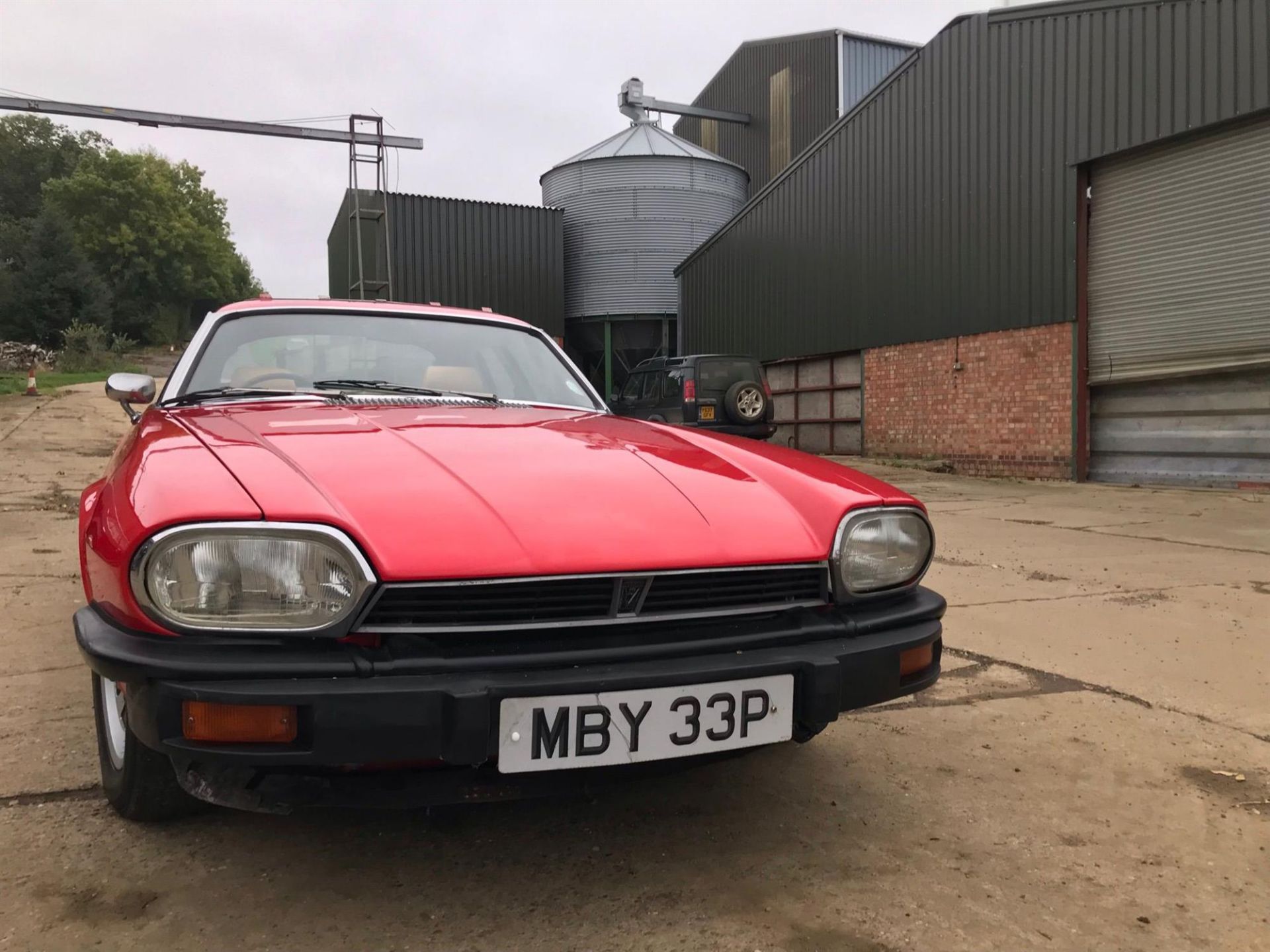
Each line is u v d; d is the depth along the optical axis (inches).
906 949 63.7
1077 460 414.9
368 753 58.6
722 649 68.3
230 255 2714.1
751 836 80.4
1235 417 360.8
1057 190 417.4
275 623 59.3
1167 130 372.2
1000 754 100.3
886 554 77.3
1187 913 69.2
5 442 433.7
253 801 63.7
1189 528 265.7
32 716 105.4
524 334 127.6
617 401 519.8
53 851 74.5
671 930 65.3
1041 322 427.5
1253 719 110.9
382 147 955.3
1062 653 138.6
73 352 1349.7
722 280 700.0
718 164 867.4
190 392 100.7
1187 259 372.8
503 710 60.8
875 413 537.6
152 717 58.5
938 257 484.4
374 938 63.6
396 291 789.2
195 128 910.4
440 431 83.5
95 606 67.6
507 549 62.6
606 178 850.1
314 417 87.7
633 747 63.7
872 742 103.9
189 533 59.3
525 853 76.4
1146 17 379.2
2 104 840.9
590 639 65.4
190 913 66.1
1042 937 65.7
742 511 74.2
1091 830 82.7
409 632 60.7
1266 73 340.2
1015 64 435.2
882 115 522.0
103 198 2277.3
